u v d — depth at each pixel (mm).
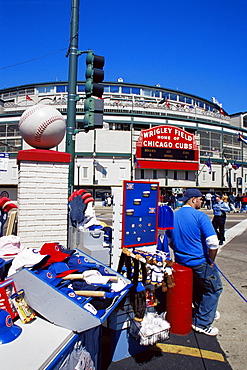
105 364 3070
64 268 2912
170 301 3719
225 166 41219
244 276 6320
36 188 4309
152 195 3742
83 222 4574
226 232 13273
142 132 34594
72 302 2363
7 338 2084
